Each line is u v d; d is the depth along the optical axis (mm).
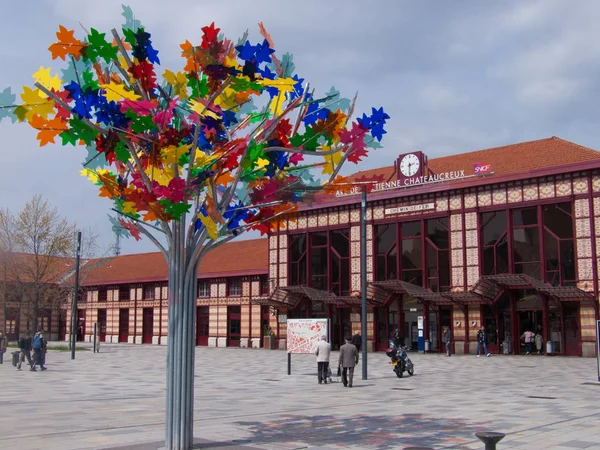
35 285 49344
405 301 43969
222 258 60531
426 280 42312
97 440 10680
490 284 38781
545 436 11234
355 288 45469
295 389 20156
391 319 44531
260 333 53750
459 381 22828
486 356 38000
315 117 10688
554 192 37719
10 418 13375
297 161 10883
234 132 10938
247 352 46250
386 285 42375
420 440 10953
